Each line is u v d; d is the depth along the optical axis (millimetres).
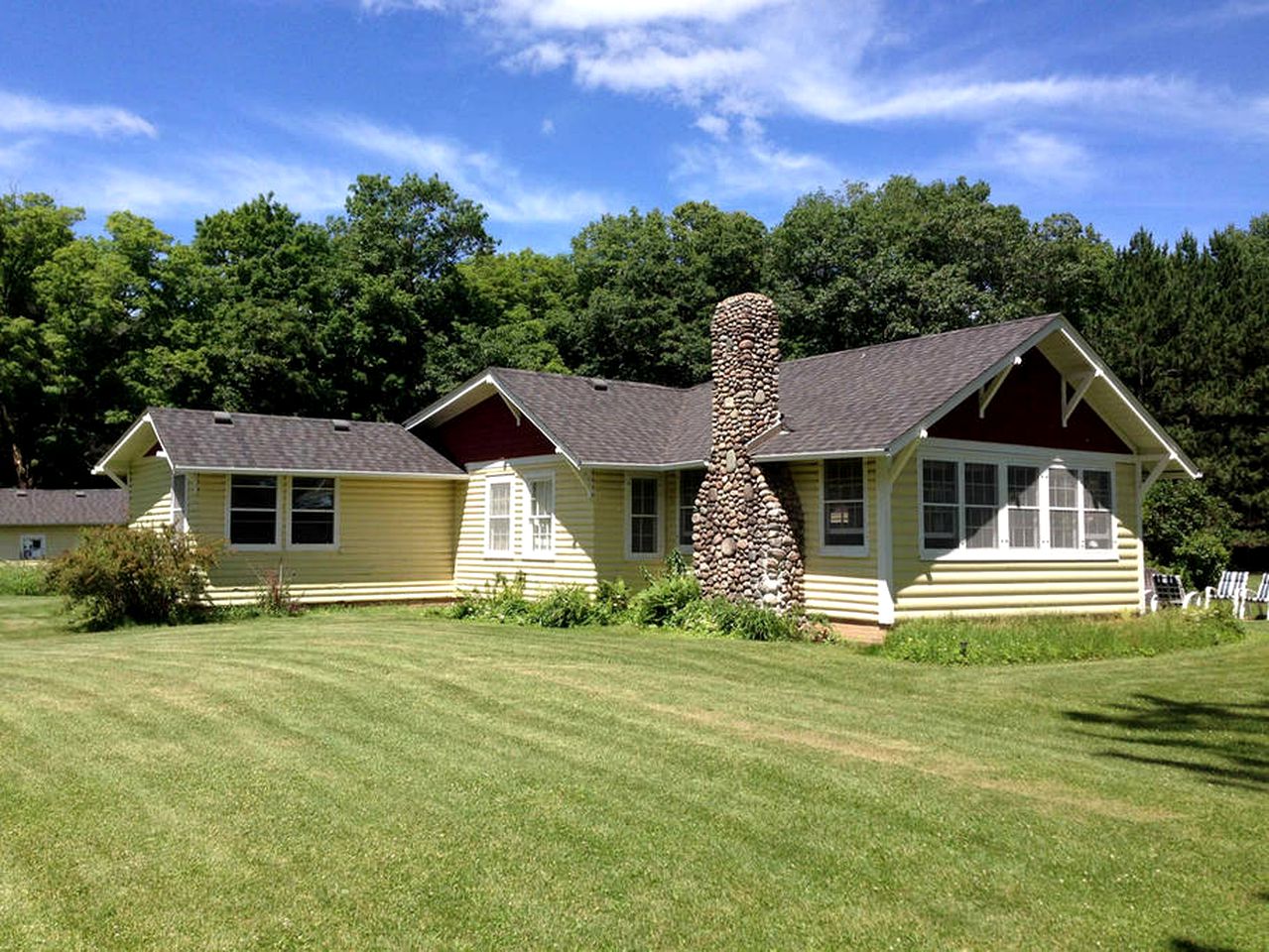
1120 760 8062
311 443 21391
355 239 42406
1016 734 8953
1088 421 18094
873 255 40344
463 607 18828
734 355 17109
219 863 5688
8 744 8367
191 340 40375
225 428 20844
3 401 43500
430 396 41094
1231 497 34625
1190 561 23844
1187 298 37031
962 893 5328
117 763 7746
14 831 6199
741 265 41656
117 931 4863
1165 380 36031
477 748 8180
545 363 41156
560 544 19625
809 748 8242
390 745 8289
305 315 39656
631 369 42281
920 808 6672
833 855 5844
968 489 16281
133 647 14227
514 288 47562
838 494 15977
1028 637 13734
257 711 9594
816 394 18125
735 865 5688
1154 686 11336
